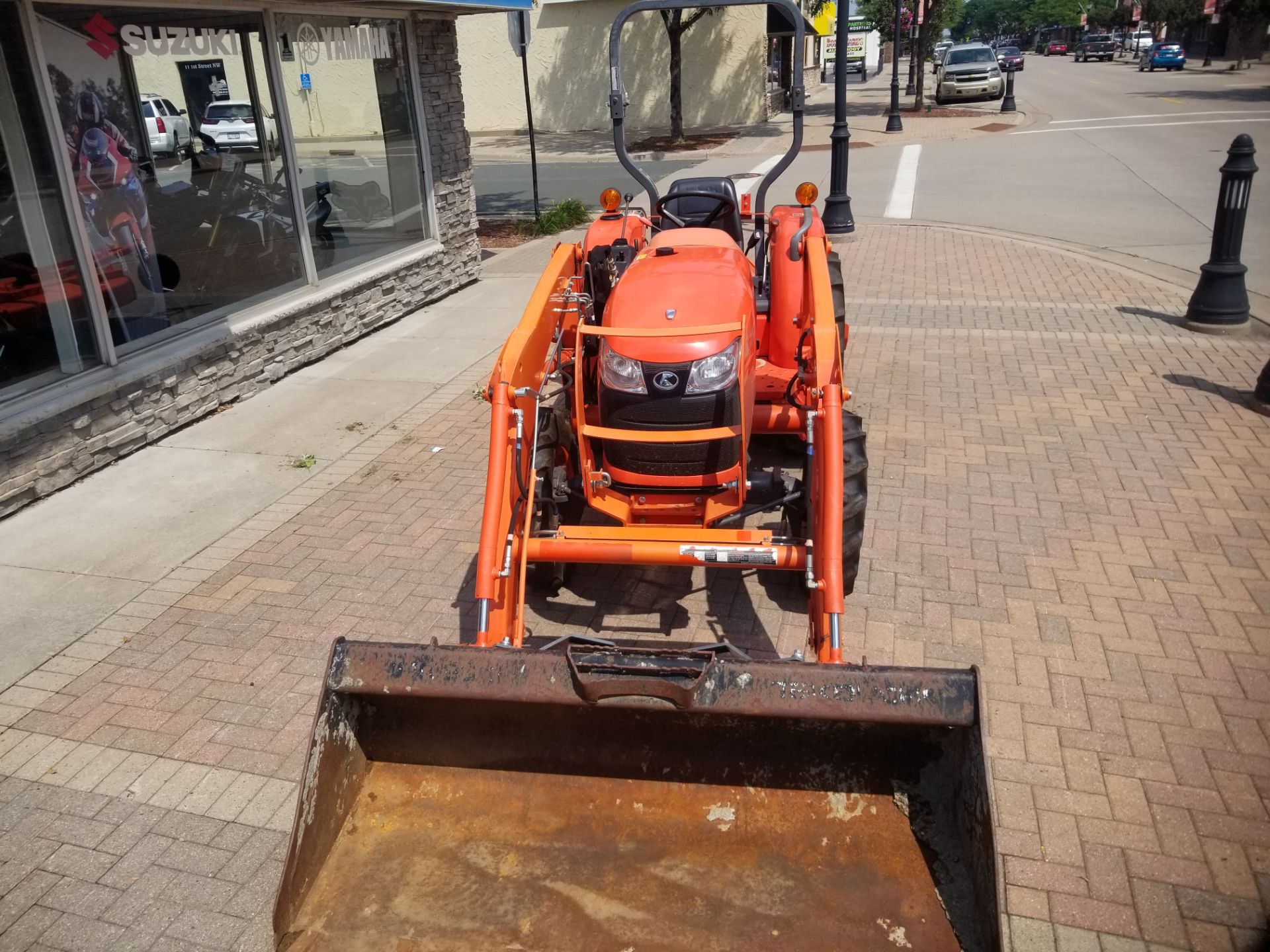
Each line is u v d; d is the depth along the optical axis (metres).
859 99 37.16
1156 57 46.34
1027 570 4.89
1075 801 3.46
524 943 2.52
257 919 3.16
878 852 2.66
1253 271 10.32
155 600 4.96
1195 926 2.99
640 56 27.92
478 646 3.03
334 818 2.77
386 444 6.80
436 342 9.11
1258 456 6.02
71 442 6.25
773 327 5.60
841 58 12.03
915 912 2.52
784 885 2.62
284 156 8.15
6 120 5.75
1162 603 4.56
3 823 3.58
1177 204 14.04
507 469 3.81
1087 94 33.16
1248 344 8.09
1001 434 6.49
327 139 8.69
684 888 2.64
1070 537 5.17
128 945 3.07
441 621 4.69
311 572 5.18
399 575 5.12
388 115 9.55
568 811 2.85
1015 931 2.99
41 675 4.41
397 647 2.82
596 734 2.89
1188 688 3.99
